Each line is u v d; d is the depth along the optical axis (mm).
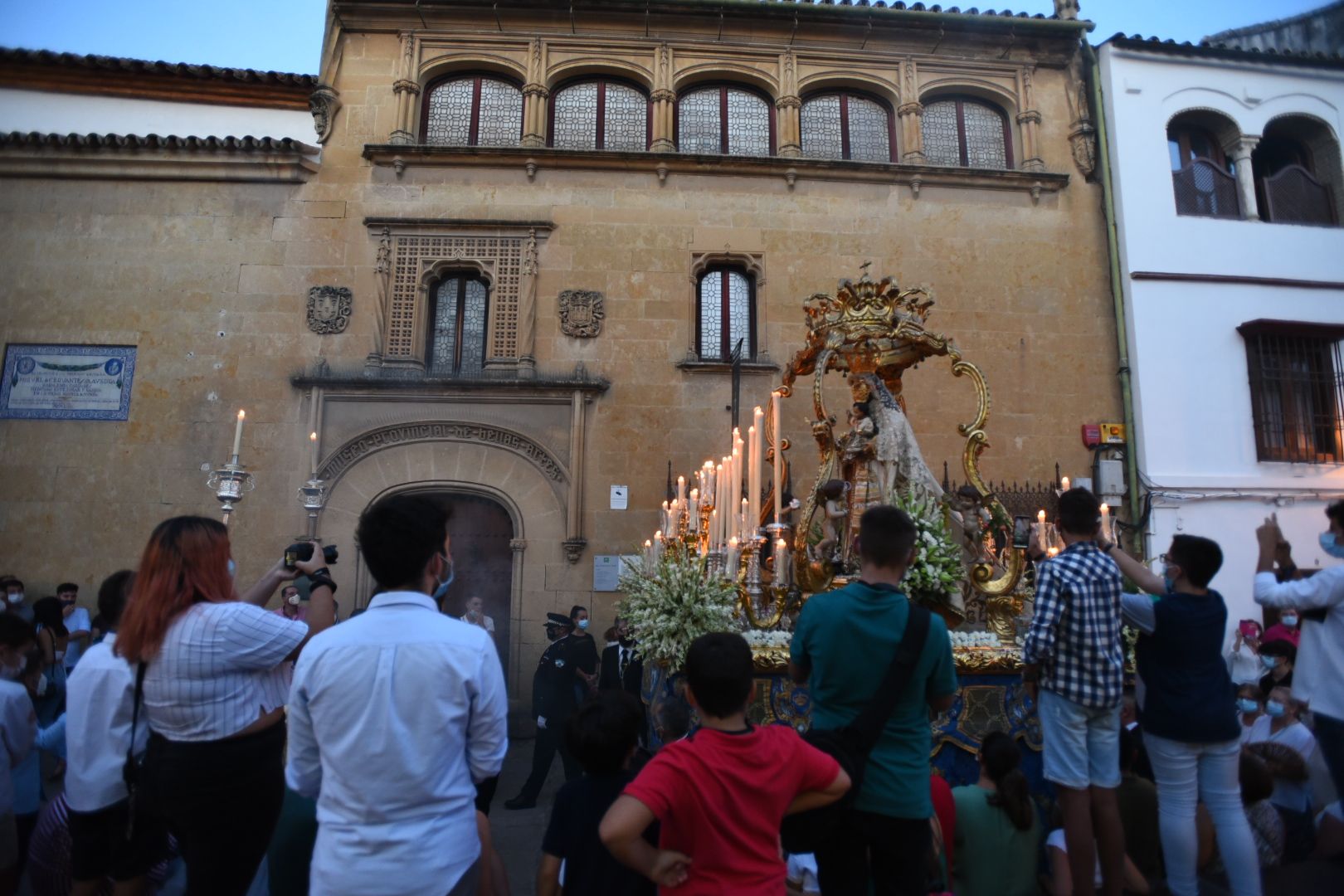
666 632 5637
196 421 11930
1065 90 14234
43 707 6918
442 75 13500
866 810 3229
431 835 2598
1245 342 13297
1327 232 13875
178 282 12336
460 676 2746
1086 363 13242
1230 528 12648
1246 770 4777
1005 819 4270
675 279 12852
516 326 12516
